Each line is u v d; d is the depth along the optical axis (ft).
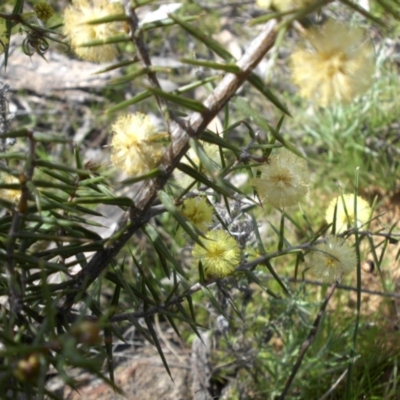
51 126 1.51
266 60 1.56
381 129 1.46
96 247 0.59
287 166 0.60
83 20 0.53
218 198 0.75
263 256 0.69
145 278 0.65
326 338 1.02
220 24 1.73
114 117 1.53
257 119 0.51
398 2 0.47
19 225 0.52
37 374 0.45
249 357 0.99
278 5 0.48
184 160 0.67
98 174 0.62
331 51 0.48
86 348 0.61
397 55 1.49
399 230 0.94
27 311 0.57
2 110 0.89
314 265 0.68
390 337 1.04
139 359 1.07
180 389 1.04
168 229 1.27
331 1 0.45
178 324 1.14
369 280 1.16
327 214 0.77
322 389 1.00
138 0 0.51
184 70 1.64
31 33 0.72
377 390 1.00
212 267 0.63
